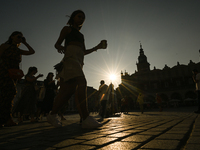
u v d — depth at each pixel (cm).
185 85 4516
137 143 100
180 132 138
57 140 122
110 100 649
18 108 420
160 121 278
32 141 123
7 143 118
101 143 104
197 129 152
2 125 262
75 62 210
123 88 5259
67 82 221
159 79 4925
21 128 236
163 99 4803
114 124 250
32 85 441
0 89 258
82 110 205
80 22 244
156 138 114
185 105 3338
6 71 264
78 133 158
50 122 230
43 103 489
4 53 271
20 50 299
